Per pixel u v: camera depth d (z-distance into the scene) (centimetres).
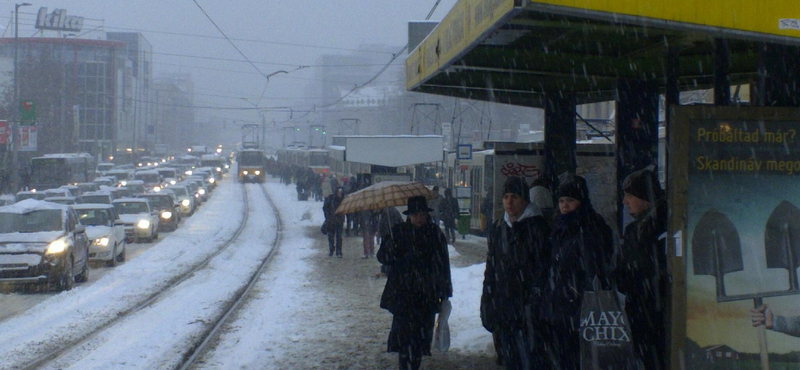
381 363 829
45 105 6162
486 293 682
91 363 819
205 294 1362
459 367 795
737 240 546
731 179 547
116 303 1262
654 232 554
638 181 559
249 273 1686
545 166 1095
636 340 562
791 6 525
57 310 1189
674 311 543
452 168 3181
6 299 1377
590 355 551
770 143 550
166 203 3064
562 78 999
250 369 804
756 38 523
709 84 1056
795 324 547
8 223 1542
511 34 736
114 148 9675
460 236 2627
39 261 1421
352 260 1931
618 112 997
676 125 543
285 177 7319
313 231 2897
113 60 9675
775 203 549
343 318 1110
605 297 550
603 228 578
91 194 3175
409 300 741
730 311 546
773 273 549
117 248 2023
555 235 590
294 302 1264
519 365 660
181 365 823
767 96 625
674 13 511
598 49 829
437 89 1106
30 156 6019
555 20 617
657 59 895
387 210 1402
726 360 545
